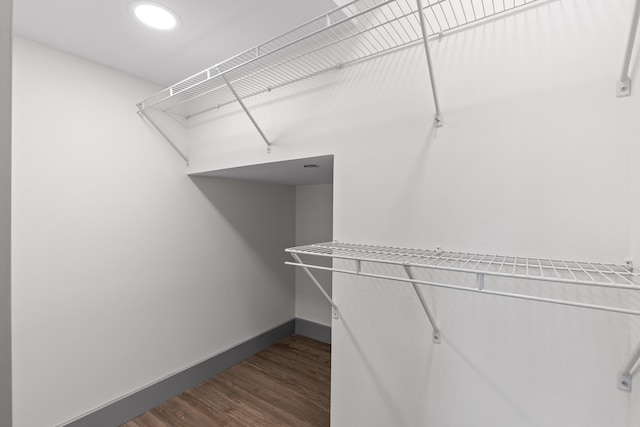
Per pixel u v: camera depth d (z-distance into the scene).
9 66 0.29
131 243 1.63
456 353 0.97
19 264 1.25
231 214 2.19
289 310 2.70
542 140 0.82
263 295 2.45
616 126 0.74
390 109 1.08
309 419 1.61
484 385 0.92
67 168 1.39
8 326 0.29
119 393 1.58
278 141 1.40
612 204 0.74
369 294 1.15
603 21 0.75
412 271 1.05
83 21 1.18
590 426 0.78
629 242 0.72
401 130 1.06
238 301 2.25
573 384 0.80
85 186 1.45
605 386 0.76
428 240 1.01
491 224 0.90
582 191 0.78
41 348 1.31
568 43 0.79
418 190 1.02
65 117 1.38
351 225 1.17
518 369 0.87
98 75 1.50
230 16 1.17
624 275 0.67
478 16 0.91
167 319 1.80
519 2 0.86
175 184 1.84
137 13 1.14
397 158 1.07
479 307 0.92
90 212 1.47
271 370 2.11
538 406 0.84
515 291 0.87
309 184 2.63
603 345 0.76
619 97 0.73
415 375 1.05
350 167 1.18
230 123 1.61
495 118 0.89
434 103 0.99
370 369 1.15
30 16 1.14
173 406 1.72
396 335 1.09
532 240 0.84
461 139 0.94
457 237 0.95
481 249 0.91
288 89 1.36
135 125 1.65
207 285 2.03
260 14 1.16
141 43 1.34
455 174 0.95
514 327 0.87
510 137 0.87
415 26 1.03
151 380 1.72
